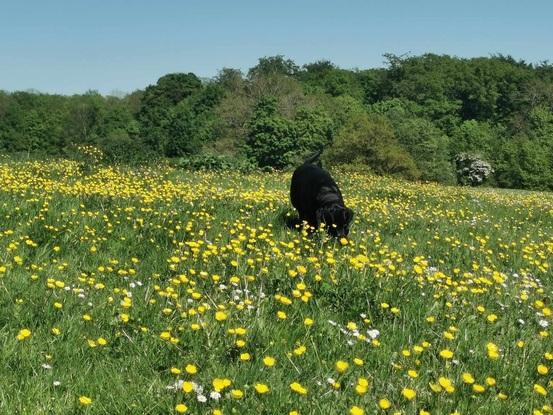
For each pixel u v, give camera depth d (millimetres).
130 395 3484
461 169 69500
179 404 3279
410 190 18375
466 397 3766
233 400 3451
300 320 5000
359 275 6168
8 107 116750
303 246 7969
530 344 4895
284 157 65688
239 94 84250
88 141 106500
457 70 113625
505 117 110500
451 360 4414
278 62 124250
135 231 8078
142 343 4242
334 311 5379
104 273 6188
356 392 3625
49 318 4574
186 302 5168
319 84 116750
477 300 6043
